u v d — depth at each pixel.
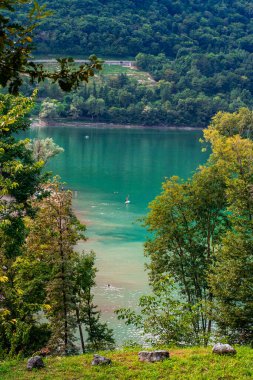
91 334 30.33
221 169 33.84
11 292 27.28
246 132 67.44
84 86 199.62
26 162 33.56
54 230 30.09
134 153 137.62
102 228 66.56
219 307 27.19
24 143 32.50
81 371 17.17
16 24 8.76
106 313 40.31
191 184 34.19
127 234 64.19
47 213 30.19
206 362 17.56
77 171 108.81
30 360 17.67
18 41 8.91
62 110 190.25
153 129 197.00
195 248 33.28
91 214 74.00
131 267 51.59
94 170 110.69
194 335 27.53
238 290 26.64
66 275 28.33
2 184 23.17
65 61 9.44
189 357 18.14
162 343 24.47
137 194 89.25
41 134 163.50
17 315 27.41
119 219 71.81
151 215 33.50
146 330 25.11
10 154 31.66
